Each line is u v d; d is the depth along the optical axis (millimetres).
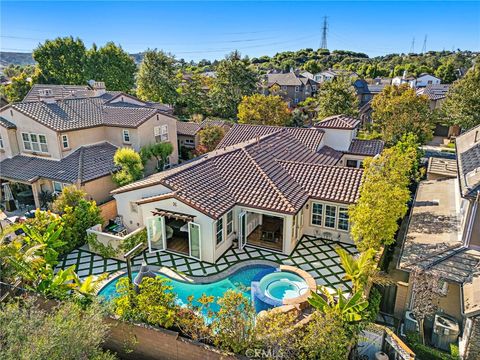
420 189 23922
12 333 8148
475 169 15609
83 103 33469
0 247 13414
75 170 25734
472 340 11375
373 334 11852
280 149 26578
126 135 30391
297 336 10625
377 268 15258
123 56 78312
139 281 12742
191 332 11062
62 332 8430
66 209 19422
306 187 20562
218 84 65438
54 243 15531
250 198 18891
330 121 32781
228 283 16484
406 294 14016
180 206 17953
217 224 17938
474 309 10852
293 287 15406
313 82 88375
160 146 30703
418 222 18391
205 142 38781
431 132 42000
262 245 19688
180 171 19781
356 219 15508
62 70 76625
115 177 25344
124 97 41188
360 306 11195
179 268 17688
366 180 17750
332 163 27547
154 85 64750
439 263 13664
